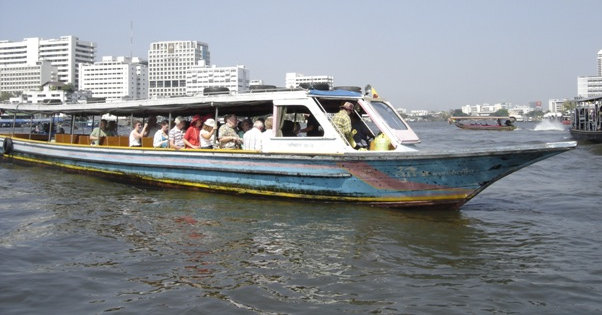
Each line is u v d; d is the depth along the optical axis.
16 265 6.73
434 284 5.97
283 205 10.46
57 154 16.94
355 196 10.10
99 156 14.91
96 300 5.55
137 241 7.85
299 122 12.27
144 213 9.90
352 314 5.14
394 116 11.00
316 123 11.30
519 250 7.33
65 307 5.37
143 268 6.57
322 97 10.55
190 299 5.53
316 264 6.68
